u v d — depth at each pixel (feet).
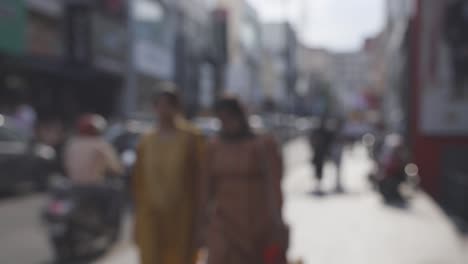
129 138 50.44
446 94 53.78
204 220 15.58
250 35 258.37
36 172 51.57
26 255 26.81
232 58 218.79
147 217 16.03
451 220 38.75
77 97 102.47
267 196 13.71
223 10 196.95
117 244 29.22
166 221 15.85
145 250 15.92
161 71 139.13
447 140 53.36
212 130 65.16
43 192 51.70
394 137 53.78
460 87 53.31
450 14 53.62
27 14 81.20
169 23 144.97
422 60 54.85
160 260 15.96
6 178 47.44
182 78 155.33
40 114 88.89
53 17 89.81
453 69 53.52
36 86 88.58
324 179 68.85
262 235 13.62
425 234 33.37
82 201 26.07
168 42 144.97
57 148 61.52
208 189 14.15
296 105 282.97
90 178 26.63
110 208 27.96
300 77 346.13
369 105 281.13
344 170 84.94
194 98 168.45
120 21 113.19
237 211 13.61
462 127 53.11
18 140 50.01
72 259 26.14
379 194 53.72
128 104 115.75
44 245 29.14
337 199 49.83
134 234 16.42
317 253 27.94
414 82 59.11
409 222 37.76
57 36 91.45
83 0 96.02
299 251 28.37
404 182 50.19
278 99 336.49
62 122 94.79
